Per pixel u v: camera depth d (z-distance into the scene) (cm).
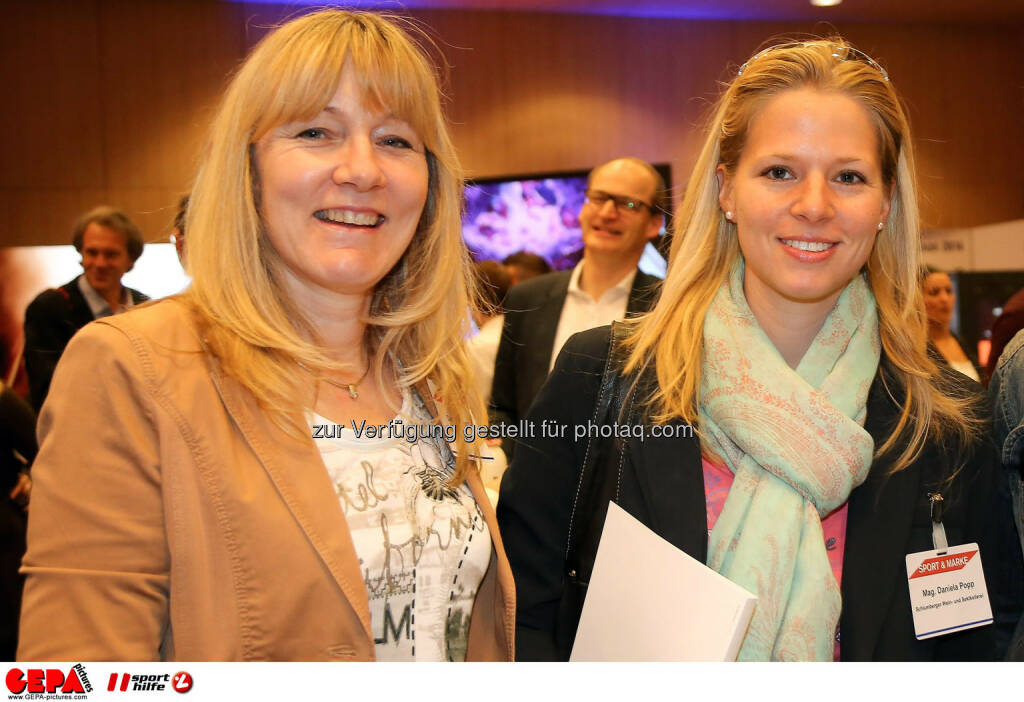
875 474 136
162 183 598
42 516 96
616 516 131
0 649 282
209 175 116
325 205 114
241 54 603
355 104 115
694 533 131
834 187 131
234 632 101
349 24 118
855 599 130
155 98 598
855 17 656
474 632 133
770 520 129
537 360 308
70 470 97
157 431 101
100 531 97
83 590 95
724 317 143
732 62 649
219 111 118
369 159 114
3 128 593
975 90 679
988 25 677
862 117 132
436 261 140
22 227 593
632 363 142
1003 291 473
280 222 115
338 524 109
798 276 131
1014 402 143
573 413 147
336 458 117
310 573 105
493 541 135
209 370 108
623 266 321
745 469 134
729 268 151
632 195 316
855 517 135
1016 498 141
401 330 139
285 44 114
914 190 147
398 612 115
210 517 102
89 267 375
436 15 623
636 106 641
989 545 141
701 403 140
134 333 104
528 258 556
